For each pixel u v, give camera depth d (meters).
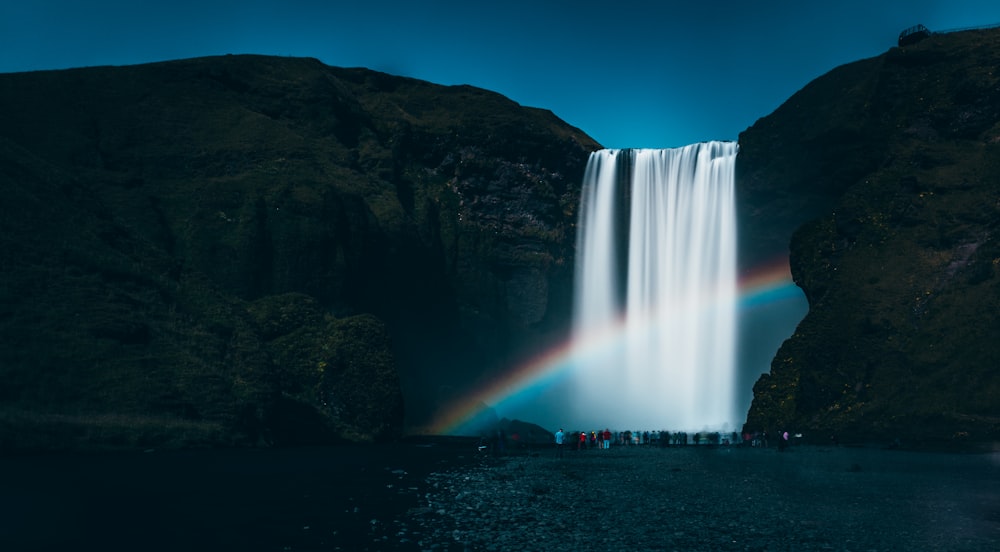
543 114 157.38
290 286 104.62
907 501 36.88
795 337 93.00
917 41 114.44
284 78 133.25
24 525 27.80
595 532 28.44
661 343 130.12
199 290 80.06
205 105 122.88
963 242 90.62
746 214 122.62
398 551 24.62
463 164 138.75
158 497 35.09
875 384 82.69
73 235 73.25
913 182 98.62
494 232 135.75
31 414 56.53
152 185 110.25
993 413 71.25
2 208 69.62
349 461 55.88
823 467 54.09
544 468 53.34
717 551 25.44
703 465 56.50
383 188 127.62
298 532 27.33
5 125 107.81
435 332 124.38
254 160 116.44
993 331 78.19
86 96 116.06
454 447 77.69
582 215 142.12
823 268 98.75
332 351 84.81
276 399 72.94
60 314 64.81
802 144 114.88
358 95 145.50
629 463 58.31
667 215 133.12
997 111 100.19
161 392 64.38
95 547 24.47
